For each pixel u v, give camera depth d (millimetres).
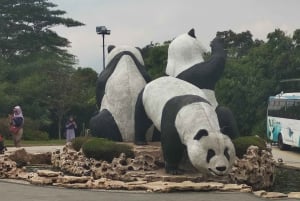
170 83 14641
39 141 34094
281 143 29109
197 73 16359
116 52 17625
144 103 15312
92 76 48812
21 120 25156
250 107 39000
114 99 16641
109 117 16484
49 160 19438
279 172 17266
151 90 14930
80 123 42812
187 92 14195
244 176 13977
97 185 12391
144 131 15891
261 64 39094
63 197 11094
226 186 12188
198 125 12586
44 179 13141
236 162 14055
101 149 14906
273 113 30656
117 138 16438
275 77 38094
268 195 11352
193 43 17125
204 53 17688
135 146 15289
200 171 12680
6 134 34375
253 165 14070
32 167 17969
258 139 15312
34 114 41812
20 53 60469
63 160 16750
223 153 12250
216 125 12781
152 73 35750
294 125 26938
